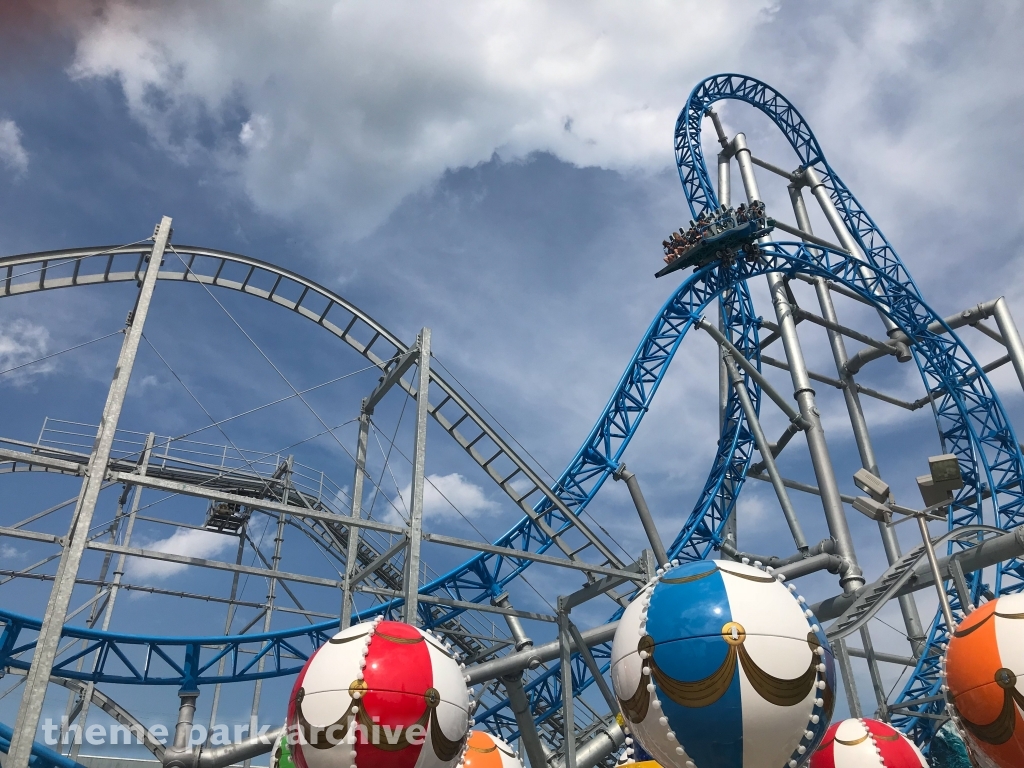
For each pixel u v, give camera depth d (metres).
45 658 15.08
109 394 18.16
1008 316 43.44
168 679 28.66
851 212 52.12
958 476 16.39
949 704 11.46
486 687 32.31
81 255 25.75
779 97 53.44
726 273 40.28
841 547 32.47
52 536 22.22
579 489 34.44
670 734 9.57
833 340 45.81
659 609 9.95
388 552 22.53
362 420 27.47
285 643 30.41
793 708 9.30
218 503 36.09
